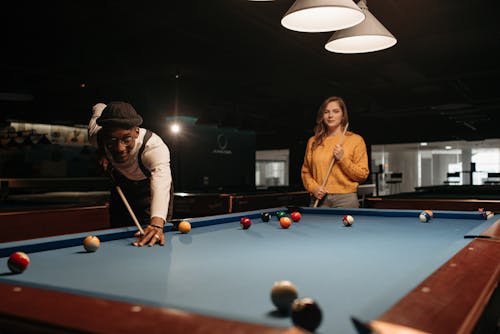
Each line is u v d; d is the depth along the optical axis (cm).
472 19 566
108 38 627
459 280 119
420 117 1531
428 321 88
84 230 475
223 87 963
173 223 262
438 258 176
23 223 421
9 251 183
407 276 145
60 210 453
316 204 412
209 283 138
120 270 157
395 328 84
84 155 1371
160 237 221
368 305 112
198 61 748
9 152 1250
